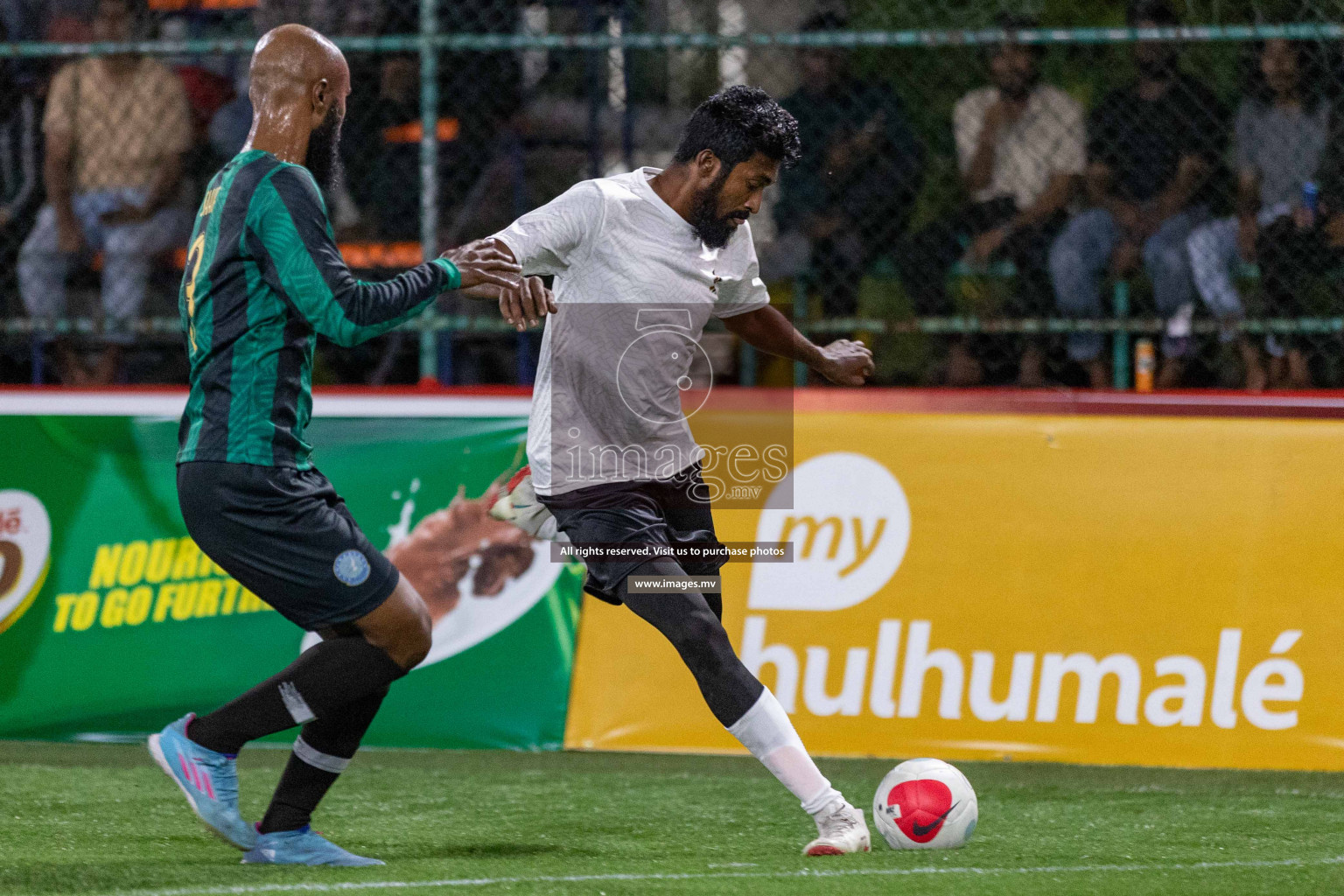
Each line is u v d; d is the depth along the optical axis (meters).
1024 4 22.14
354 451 17.98
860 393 17.45
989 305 21.95
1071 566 16.89
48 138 22.17
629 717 17.38
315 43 11.34
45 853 12.36
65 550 17.97
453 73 22.25
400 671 11.59
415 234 22.31
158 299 22.53
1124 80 21.56
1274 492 16.77
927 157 22.06
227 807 11.64
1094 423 17.14
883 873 11.31
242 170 10.97
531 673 17.55
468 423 17.95
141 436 18.06
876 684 16.94
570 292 12.16
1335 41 20.28
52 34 22.83
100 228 22.22
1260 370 20.84
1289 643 16.48
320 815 14.36
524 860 12.12
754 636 17.11
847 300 22.00
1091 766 16.62
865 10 22.72
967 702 16.81
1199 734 16.45
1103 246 21.67
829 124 22.08
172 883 11.02
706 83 23.38
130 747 17.73
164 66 22.34
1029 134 21.86
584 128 23.36
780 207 22.00
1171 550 16.80
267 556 11.00
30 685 17.80
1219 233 21.14
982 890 10.72
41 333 21.47
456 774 16.36
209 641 17.70
